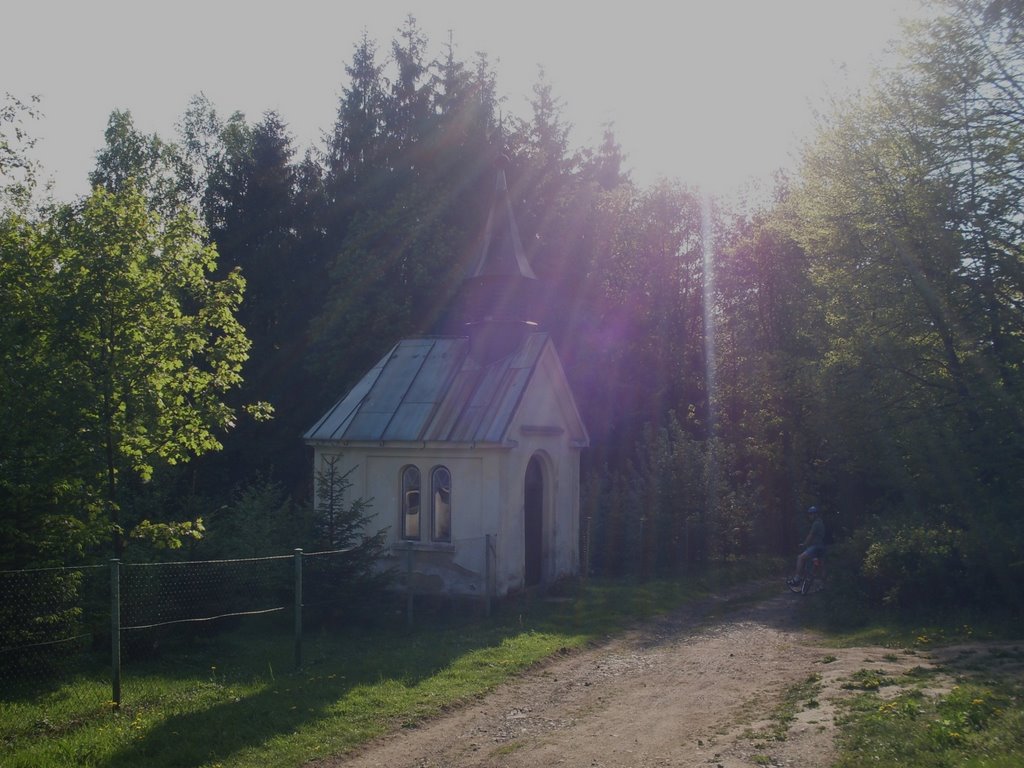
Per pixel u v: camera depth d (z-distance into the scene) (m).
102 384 13.20
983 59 19.06
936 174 19.55
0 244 13.61
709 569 25.52
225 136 46.38
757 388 33.81
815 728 8.94
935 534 16.58
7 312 13.11
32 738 9.04
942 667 11.26
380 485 20.28
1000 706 8.77
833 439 23.41
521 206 38.72
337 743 9.23
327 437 20.89
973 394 18.50
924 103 19.75
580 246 37.94
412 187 35.41
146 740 9.00
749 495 30.28
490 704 11.05
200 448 14.91
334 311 32.81
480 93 40.09
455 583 19.00
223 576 14.47
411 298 33.25
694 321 39.97
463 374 20.97
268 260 35.84
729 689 11.45
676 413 38.34
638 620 17.34
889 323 20.50
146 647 13.34
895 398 20.56
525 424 19.78
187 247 14.78
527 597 19.45
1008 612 14.88
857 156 20.91
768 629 16.33
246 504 18.62
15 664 10.95
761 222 35.62
